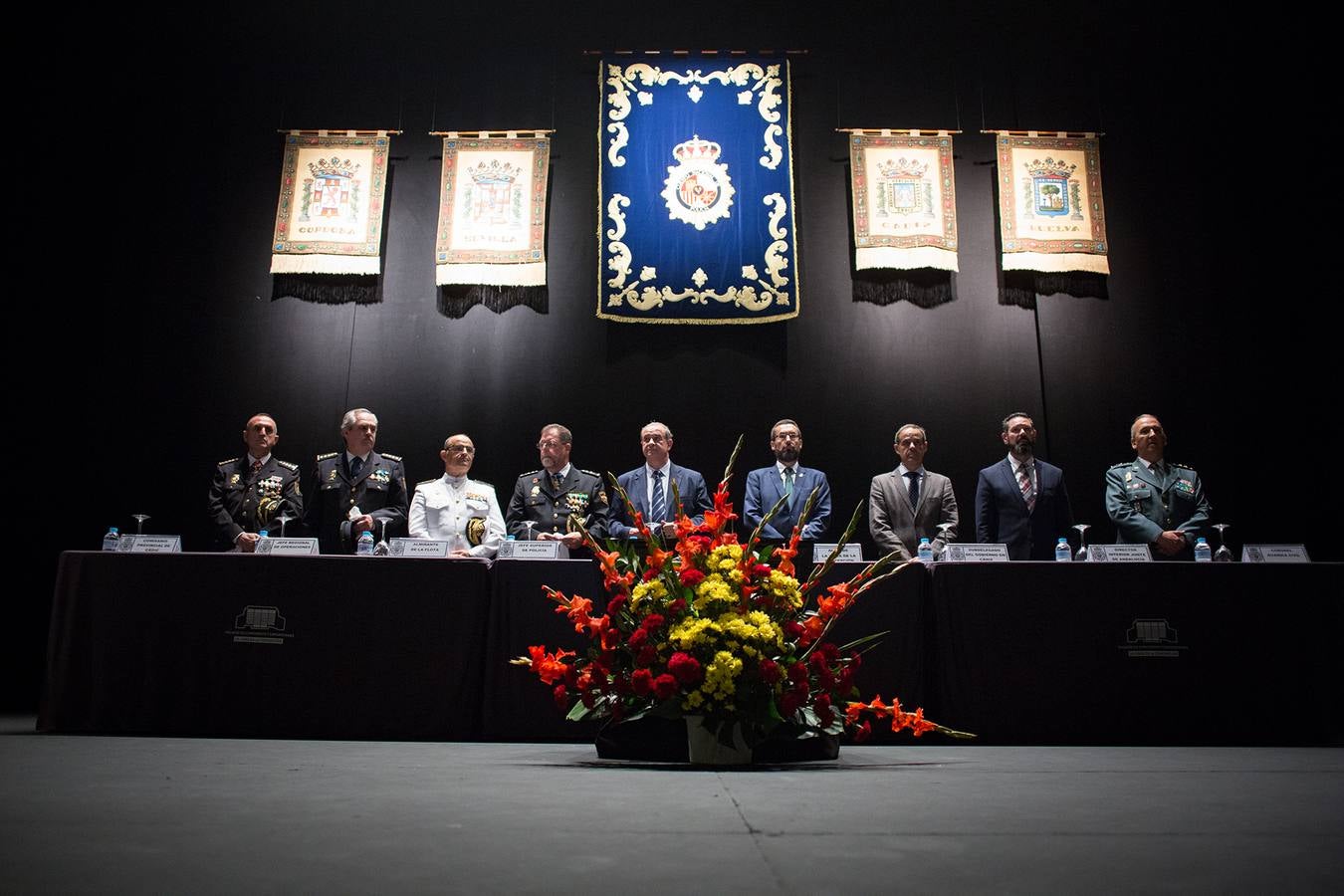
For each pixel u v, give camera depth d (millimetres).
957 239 6324
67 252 6215
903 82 6609
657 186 6352
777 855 1304
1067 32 6656
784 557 2682
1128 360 6234
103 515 5984
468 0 6727
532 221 6340
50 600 5855
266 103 6547
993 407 6184
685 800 1836
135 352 6164
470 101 6598
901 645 3594
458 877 1153
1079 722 3514
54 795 1850
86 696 3566
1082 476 6109
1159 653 3557
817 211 6422
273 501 4992
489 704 3564
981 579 3611
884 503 5031
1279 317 6262
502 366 6230
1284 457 6109
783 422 5270
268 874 1161
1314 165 6410
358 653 3611
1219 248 6352
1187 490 4781
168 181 6387
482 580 3668
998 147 6441
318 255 6266
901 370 6219
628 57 6547
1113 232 6391
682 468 5230
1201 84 6555
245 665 3598
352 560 3670
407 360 6242
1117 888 1124
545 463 5094
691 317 6188
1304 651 3559
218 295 6277
